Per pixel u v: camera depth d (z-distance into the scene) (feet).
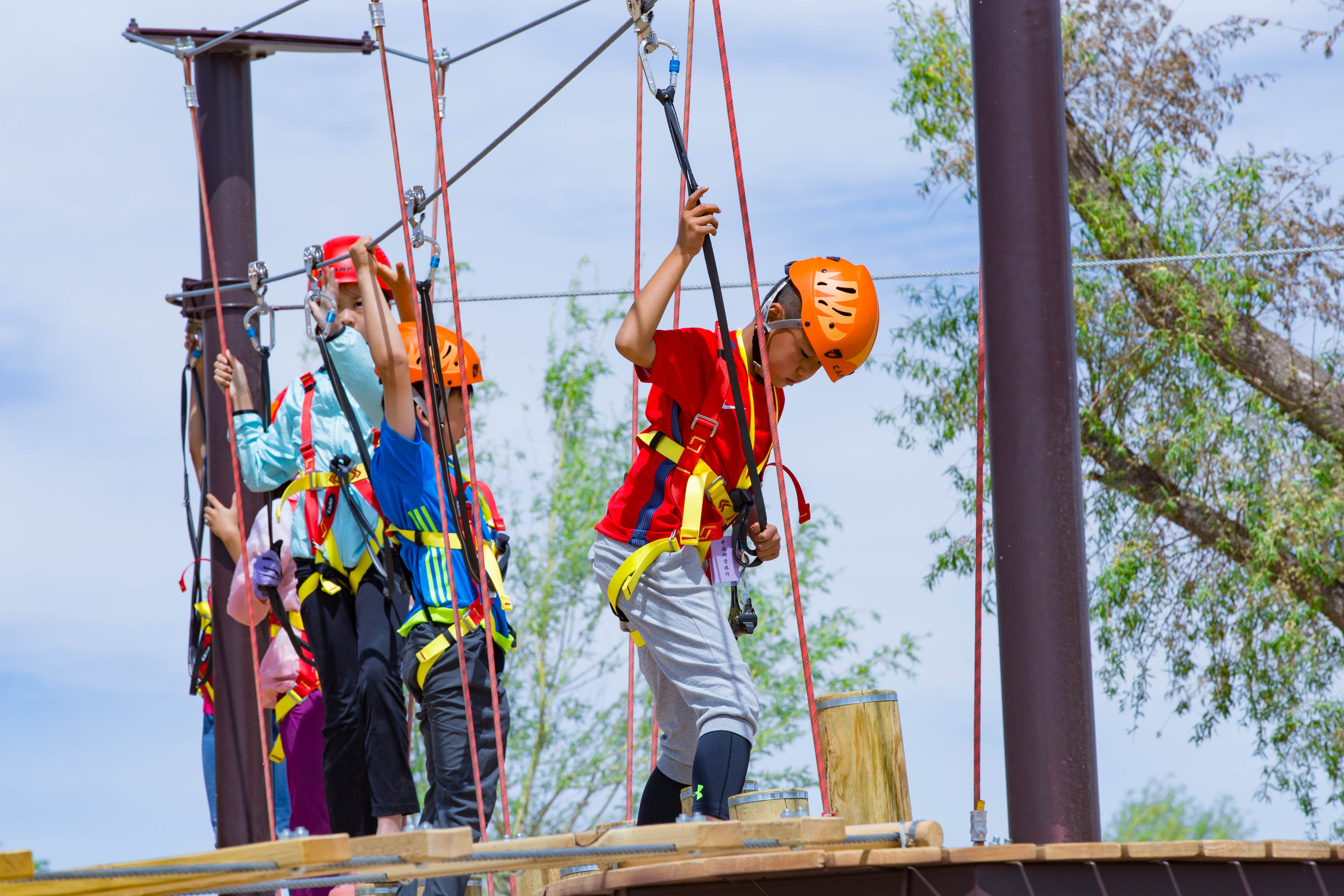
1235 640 67.41
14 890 15.40
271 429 30.37
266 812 35.04
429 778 25.52
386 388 25.27
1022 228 22.16
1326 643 67.41
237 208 37.63
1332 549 65.98
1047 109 22.44
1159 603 67.87
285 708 32.45
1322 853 18.97
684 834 16.24
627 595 22.20
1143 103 70.44
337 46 38.14
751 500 22.79
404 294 29.40
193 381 38.88
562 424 90.68
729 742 21.30
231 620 35.83
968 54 71.46
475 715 25.11
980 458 22.08
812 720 20.06
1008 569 21.54
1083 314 68.64
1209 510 68.08
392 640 26.50
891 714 24.17
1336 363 66.59
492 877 24.81
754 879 18.53
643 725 87.86
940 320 69.51
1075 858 17.20
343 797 26.94
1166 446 67.05
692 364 22.41
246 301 37.19
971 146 71.05
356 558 27.07
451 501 24.13
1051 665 21.01
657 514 22.20
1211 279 67.97
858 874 17.79
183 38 36.83
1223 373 69.10
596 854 15.69
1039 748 20.85
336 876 15.38
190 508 37.45
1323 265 67.36
